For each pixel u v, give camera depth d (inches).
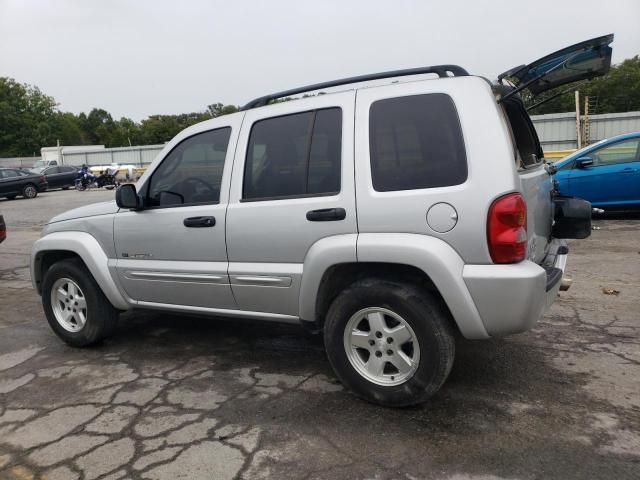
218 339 180.2
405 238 114.8
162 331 191.3
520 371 143.5
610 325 175.5
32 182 948.0
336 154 126.0
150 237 155.6
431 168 114.6
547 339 165.2
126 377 152.3
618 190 360.8
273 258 134.8
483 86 114.3
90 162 1707.7
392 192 117.2
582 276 237.6
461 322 112.9
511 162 109.0
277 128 136.5
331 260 122.6
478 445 109.6
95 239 167.9
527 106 155.3
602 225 358.3
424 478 99.9
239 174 140.3
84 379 152.2
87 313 171.9
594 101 1289.4
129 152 1679.4
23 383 151.3
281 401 132.8
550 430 114.1
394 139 119.0
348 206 121.5
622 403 124.2
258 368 154.6
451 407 125.6
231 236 140.0
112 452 113.1
